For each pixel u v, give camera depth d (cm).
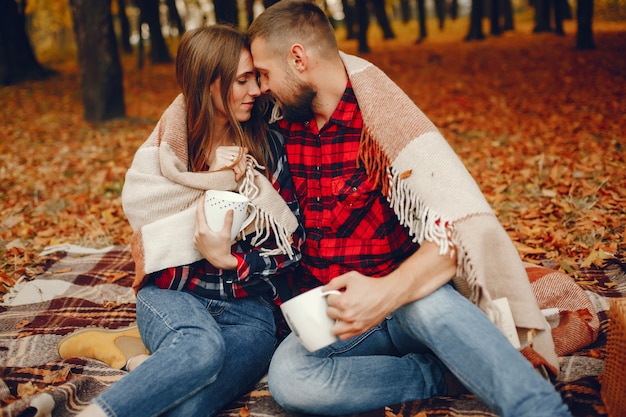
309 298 192
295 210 240
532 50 1619
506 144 659
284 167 242
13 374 243
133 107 1144
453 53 1791
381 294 189
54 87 1491
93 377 233
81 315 299
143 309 227
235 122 235
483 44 1970
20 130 927
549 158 564
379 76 223
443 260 197
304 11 222
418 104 1015
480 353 180
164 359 196
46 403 205
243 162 235
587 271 319
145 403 188
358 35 2058
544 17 2119
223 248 223
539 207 432
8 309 308
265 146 242
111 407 183
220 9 1423
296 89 226
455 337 185
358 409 207
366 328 191
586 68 1209
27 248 405
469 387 188
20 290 328
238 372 218
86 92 930
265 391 228
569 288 259
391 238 227
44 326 288
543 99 939
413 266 195
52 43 3862
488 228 196
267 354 232
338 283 193
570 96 940
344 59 230
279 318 254
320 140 233
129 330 265
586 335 239
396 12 4312
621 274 310
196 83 232
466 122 811
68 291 326
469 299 216
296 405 205
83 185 564
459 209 198
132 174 239
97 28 905
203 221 223
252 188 233
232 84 230
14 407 199
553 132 696
